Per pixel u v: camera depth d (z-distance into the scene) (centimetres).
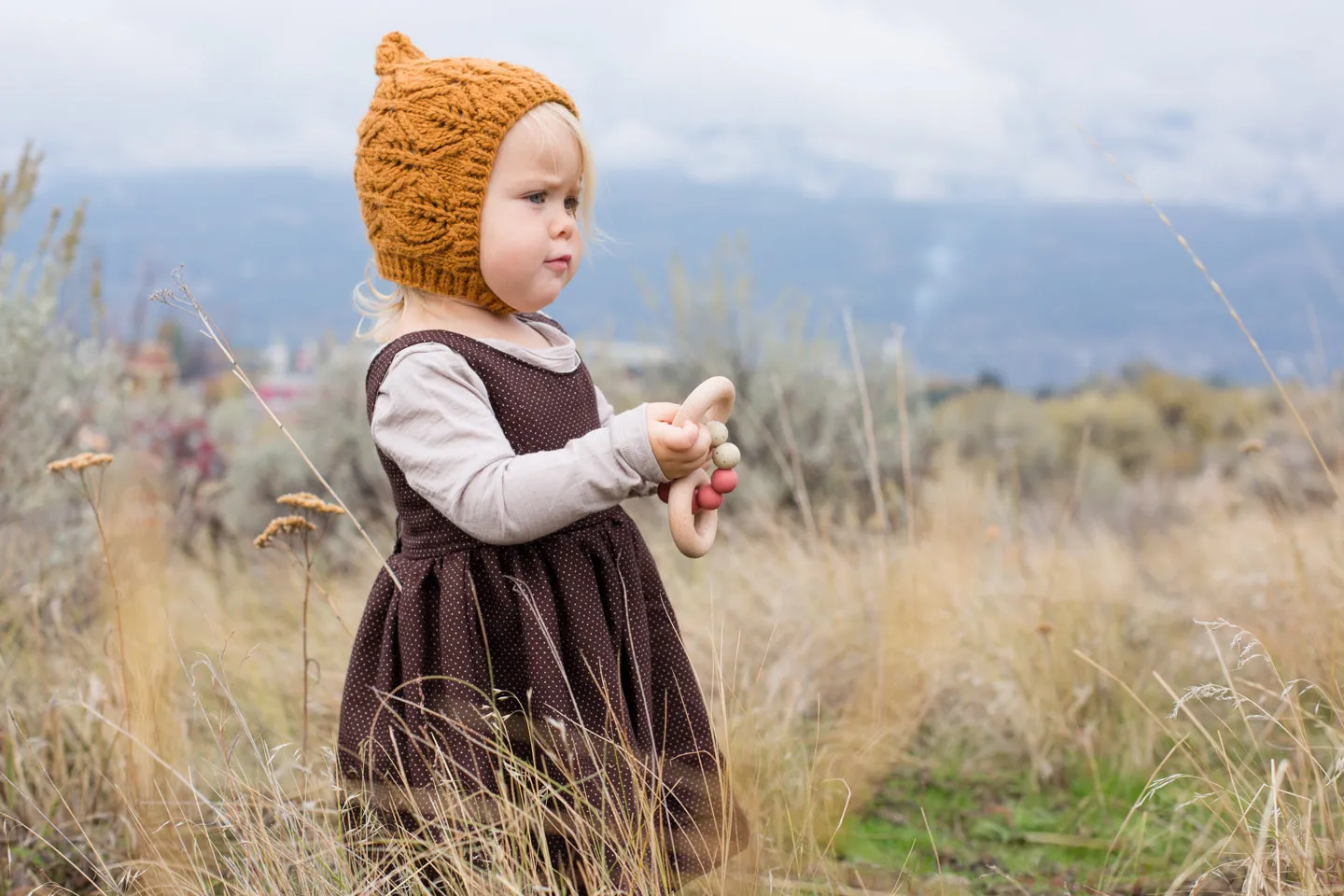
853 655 344
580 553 197
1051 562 388
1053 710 317
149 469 618
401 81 198
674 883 199
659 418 186
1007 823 283
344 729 202
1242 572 375
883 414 664
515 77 196
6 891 227
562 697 188
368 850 198
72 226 435
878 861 262
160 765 254
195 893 212
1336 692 240
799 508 612
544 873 190
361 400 642
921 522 488
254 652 367
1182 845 258
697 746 209
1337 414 420
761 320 675
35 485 418
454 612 190
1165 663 337
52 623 363
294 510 610
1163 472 989
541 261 196
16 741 264
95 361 467
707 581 418
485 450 183
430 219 193
